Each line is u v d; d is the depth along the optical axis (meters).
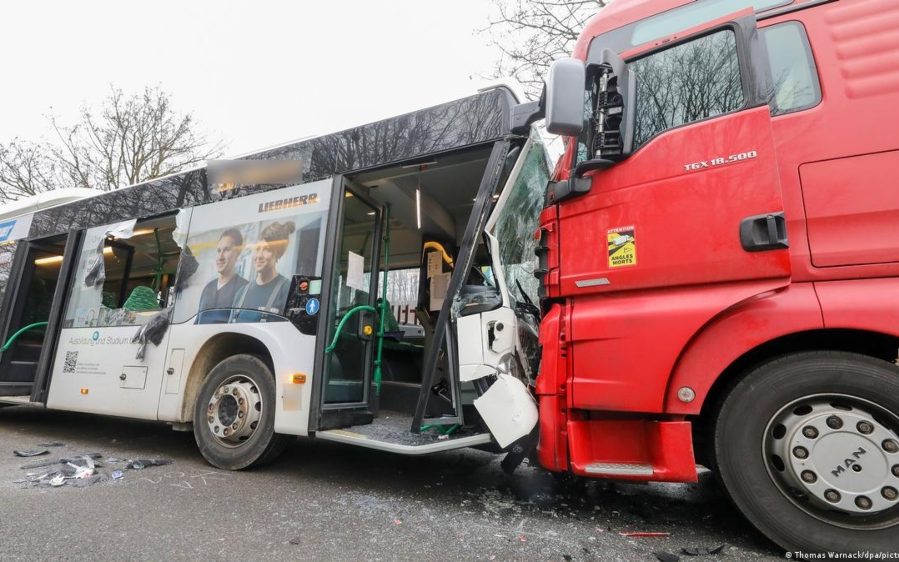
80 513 2.69
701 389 2.28
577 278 2.69
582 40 3.07
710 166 2.39
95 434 5.38
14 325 5.66
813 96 2.33
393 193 4.26
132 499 2.95
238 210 4.18
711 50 2.59
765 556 2.21
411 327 5.82
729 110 2.46
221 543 2.28
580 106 2.46
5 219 6.39
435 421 3.12
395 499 3.05
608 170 2.68
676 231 2.42
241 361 3.82
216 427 3.78
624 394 2.42
